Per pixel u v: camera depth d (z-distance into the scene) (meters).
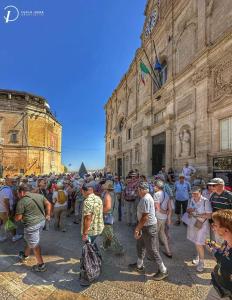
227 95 11.06
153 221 4.37
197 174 12.76
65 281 4.20
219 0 12.02
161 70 19.73
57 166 46.19
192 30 14.44
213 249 3.30
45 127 39.66
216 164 11.75
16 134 36.88
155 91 20.75
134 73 26.53
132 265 4.66
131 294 3.77
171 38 17.28
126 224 8.26
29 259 5.19
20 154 36.88
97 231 4.46
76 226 8.12
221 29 11.81
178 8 16.36
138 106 24.91
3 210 6.61
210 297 2.29
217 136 11.85
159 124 18.89
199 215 4.62
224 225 2.00
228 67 11.10
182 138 15.04
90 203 4.44
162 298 3.66
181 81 15.45
